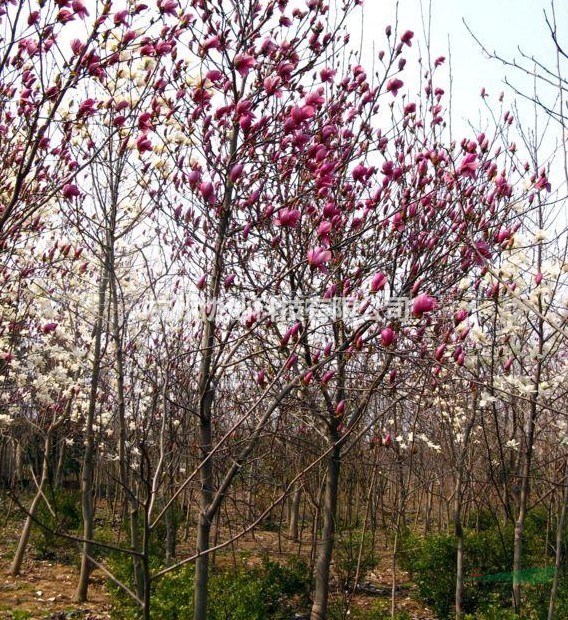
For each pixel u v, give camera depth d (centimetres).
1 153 414
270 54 421
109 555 842
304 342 380
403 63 461
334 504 574
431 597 752
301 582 746
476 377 445
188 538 1090
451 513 1098
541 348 447
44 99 298
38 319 705
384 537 1122
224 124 388
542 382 448
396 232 463
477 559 753
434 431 816
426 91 532
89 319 649
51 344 713
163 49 347
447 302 438
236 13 424
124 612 606
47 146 380
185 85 404
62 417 670
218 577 658
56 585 814
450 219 484
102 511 1415
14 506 1211
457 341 419
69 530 974
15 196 296
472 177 455
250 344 446
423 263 473
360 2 441
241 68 348
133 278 613
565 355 550
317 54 427
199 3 409
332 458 526
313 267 302
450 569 755
